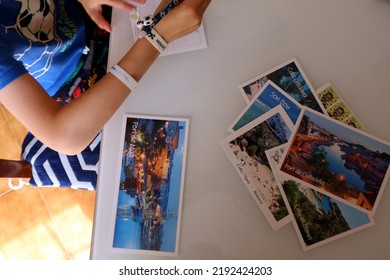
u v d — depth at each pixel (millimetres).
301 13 741
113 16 767
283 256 698
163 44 687
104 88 657
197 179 713
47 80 878
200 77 736
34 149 1007
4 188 1446
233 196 708
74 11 903
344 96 724
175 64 739
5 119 1455
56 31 826
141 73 683
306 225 698
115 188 718
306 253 697
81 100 655
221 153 717
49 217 1441
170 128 726
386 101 719
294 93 726
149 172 718
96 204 717
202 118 727
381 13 735
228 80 734
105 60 1006
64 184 1008
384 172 702
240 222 704
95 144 1017
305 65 734
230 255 701
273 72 732
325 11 740
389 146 704
